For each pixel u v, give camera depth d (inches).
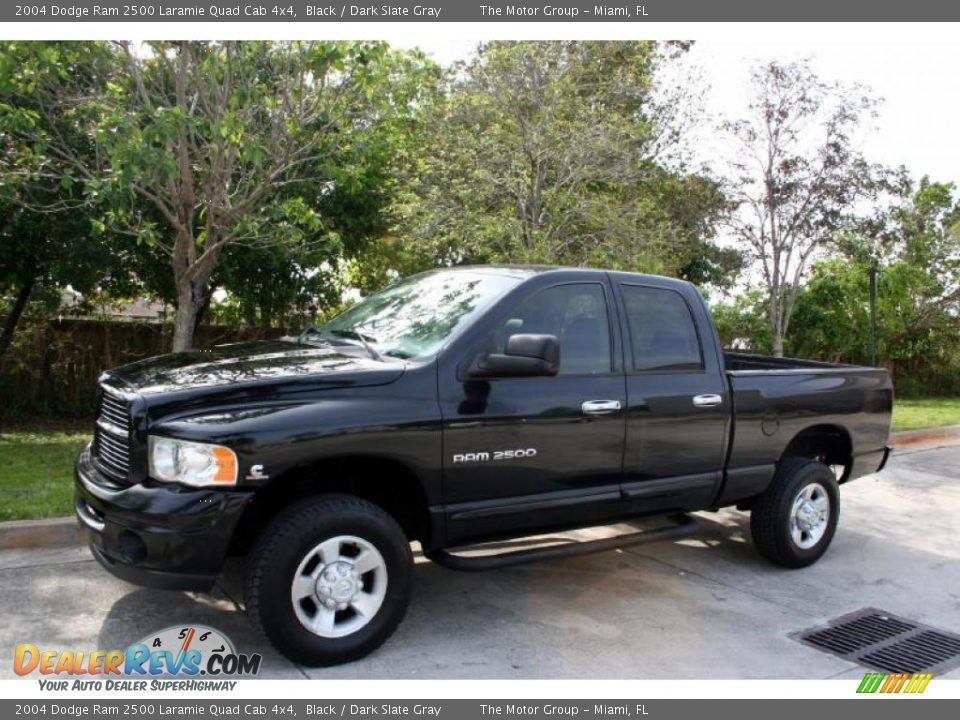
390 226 494.0
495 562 177.2
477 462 170.4
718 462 211.6
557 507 182.7
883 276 820.0
